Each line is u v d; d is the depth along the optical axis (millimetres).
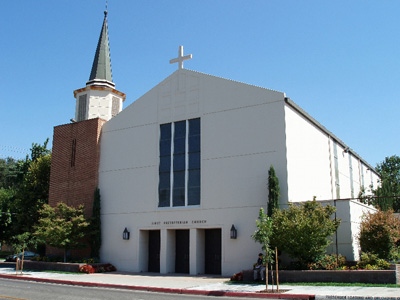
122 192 28984
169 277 23547
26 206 40344
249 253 23234
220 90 26266
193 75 27609
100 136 31125
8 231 44469
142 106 29516
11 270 27844
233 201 24344
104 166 30328
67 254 29906
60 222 27969
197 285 19125
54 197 31781
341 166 35062
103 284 20047
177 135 27516
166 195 27109
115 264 28156
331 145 32812
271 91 24375
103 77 35156
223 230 24328
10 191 49281
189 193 26219
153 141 28406
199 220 25344
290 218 19766
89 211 29812
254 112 24719
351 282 17297
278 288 16656
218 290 16938
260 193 23516
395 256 20812
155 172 27812
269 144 23812
